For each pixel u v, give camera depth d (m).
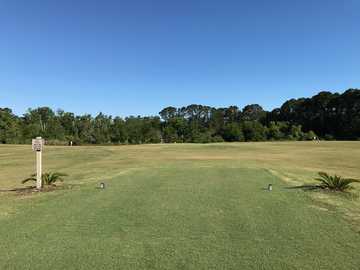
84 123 95.94
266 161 29.34
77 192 11.25
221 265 5.42
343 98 106.38
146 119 103.56
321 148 48.72
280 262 5.53
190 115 143.88
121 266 5.39
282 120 119.75
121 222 7.68
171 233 6.93
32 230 7.12
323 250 6.02
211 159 30.91
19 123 94.12
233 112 141.00
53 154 39.81
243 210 8.71
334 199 10.13
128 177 14.87
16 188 13.36
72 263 5.50
